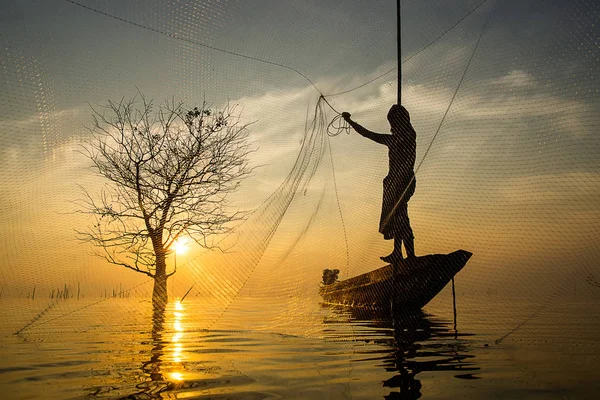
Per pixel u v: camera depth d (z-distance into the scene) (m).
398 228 8.23
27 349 4.86
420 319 7.91
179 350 4.80
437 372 3.79
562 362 4.16
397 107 8.33
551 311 6.82
